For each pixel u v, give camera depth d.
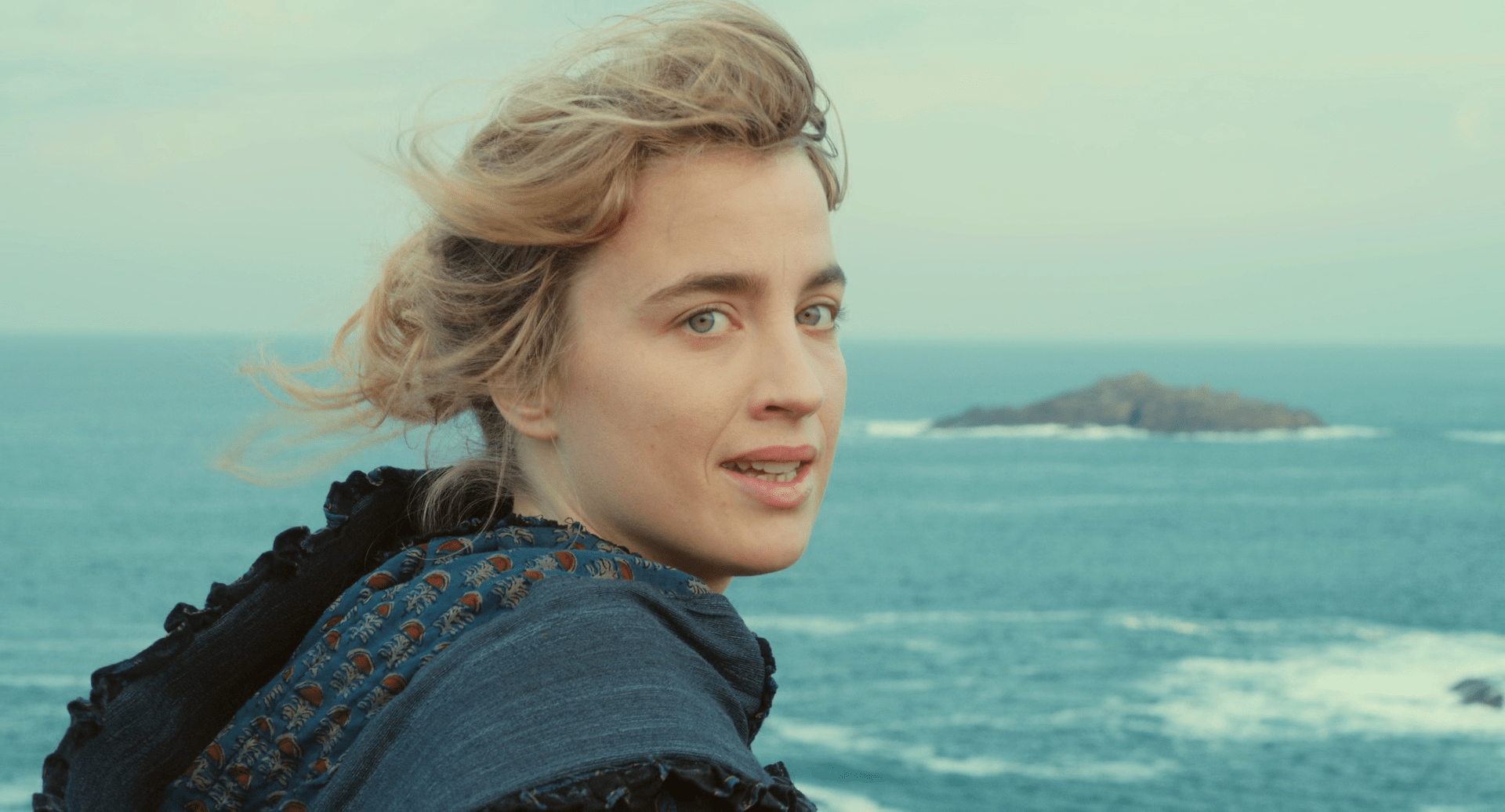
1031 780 28.05
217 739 0.99
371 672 0.94
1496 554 62.06
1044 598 50.62
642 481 0.99
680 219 0.96
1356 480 91.94
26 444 101.62
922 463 100.00
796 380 0.97
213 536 62.69
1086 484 88.38
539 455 1.08
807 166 1.02
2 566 54.34
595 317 0.99
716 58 0.98
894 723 32.56
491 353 1.05
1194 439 120.94
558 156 0.96
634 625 0.88
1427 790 27.08
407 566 1.02
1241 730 31.80
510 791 0.77
